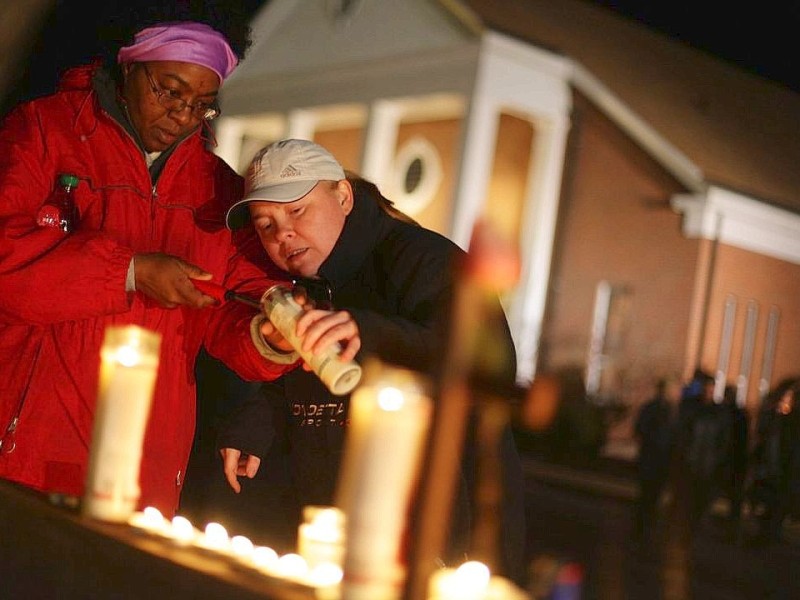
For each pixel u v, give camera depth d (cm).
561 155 2158
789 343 2198
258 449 325
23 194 278
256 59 2598
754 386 2150
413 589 140
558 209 2166
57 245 266
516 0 2389
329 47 2388
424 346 255
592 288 2141
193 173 304
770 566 1065
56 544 181
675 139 2134
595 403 1909
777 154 2375
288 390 304
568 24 2436
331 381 238
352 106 2303
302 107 2439
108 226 285
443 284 281
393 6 2241
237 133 2653
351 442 152
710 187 2036
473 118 2042
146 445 285
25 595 184
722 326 2097
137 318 283
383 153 2261
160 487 288
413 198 2238
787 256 2184
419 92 2155
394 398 150
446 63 2109
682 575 679
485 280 137
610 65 2317
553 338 2128
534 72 2105
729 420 1116
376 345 251
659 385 1117
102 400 187
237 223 299
